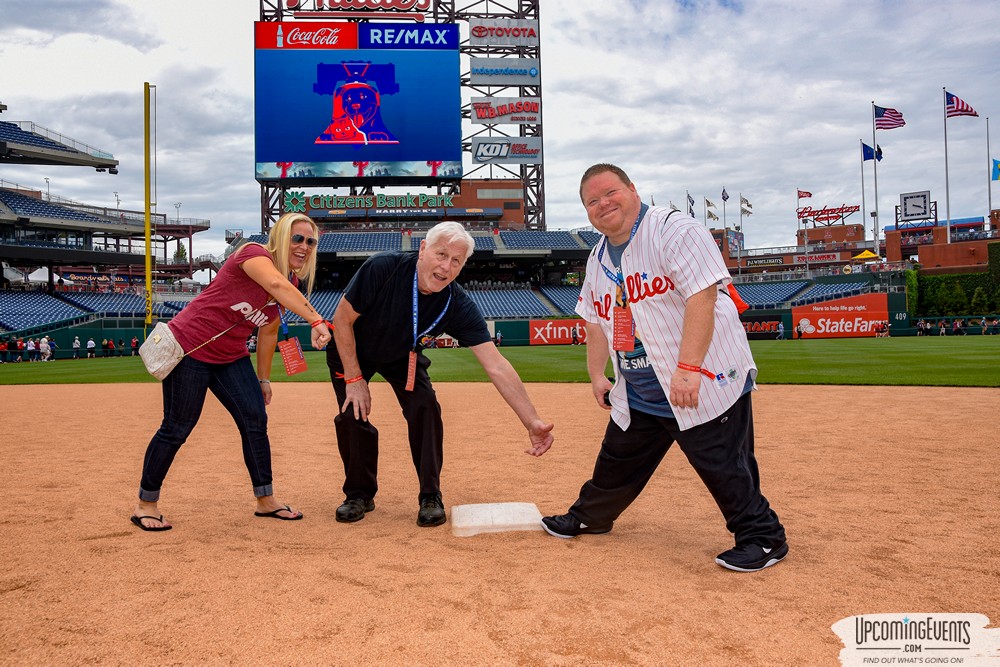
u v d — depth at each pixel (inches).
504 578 104.0
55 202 1688.0
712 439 108.8
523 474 193.2
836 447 224.5
